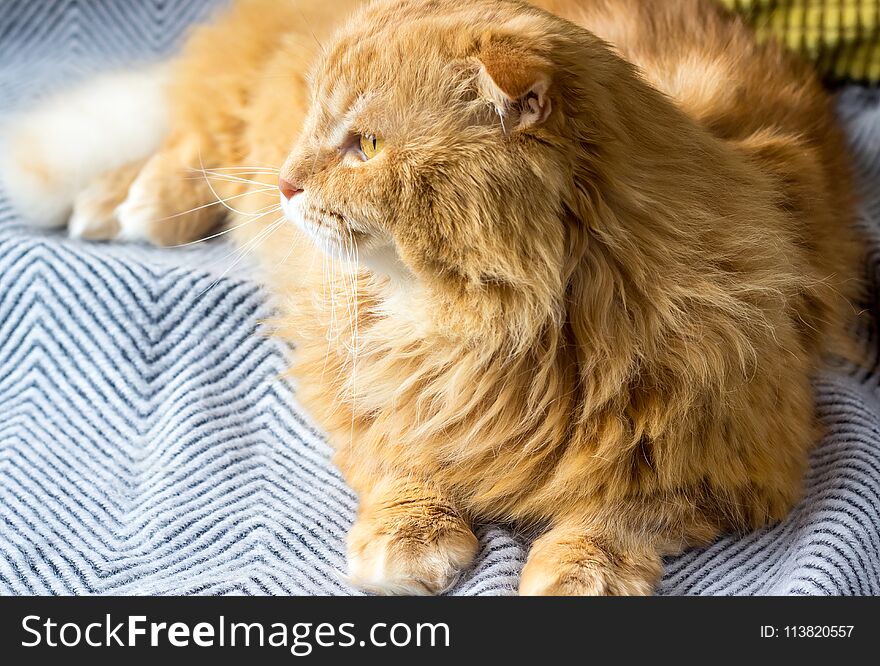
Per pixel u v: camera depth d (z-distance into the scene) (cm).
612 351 115
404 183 109
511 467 122
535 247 108
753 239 121
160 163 183
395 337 124
